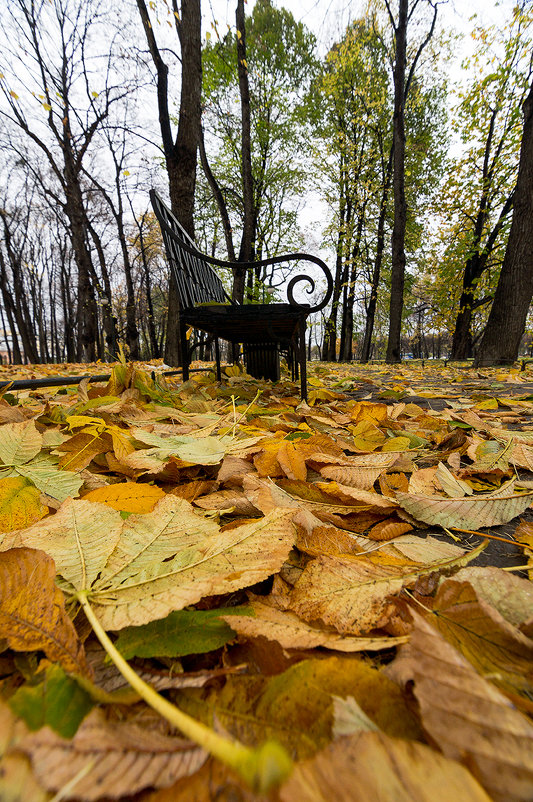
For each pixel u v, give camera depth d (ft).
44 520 2.34
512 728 0.95
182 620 1.67
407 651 1.38
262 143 62.85
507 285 24.62
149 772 0.89
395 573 1.93
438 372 22.98
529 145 23.31
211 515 2.87
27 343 82.07
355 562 2.05
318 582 1.95
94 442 4.11
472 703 1.02
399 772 0.82
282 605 1.90
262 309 9.43
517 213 24.12
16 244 99.55
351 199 74.08
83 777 0.82
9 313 93.91
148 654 1.47
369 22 50.83
